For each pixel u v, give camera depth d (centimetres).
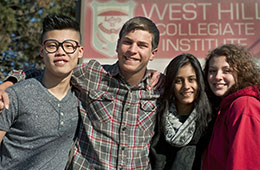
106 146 192
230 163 154
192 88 196
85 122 196
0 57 354
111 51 317
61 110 183
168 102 202
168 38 314
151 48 200
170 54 312
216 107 207
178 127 195
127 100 199
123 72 200
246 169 151
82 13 322
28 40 379
